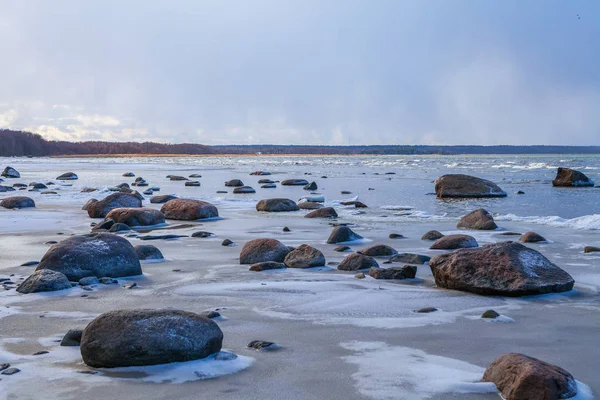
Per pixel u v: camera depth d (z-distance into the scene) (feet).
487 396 14.32
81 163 272.10
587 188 101.30
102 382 15.19
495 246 27.07
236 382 15.20
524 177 138.51
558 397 13.85
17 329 20.17
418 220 56.44
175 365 16.29
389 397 14.23
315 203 69.72
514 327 20.44
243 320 21.27
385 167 219.20
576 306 23.49
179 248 38.81
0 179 133.59
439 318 21.58
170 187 109.50
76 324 20.80
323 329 20.12
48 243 40.93
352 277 29.09
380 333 19.65
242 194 92.48
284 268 31.30
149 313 17.12
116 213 51.98
